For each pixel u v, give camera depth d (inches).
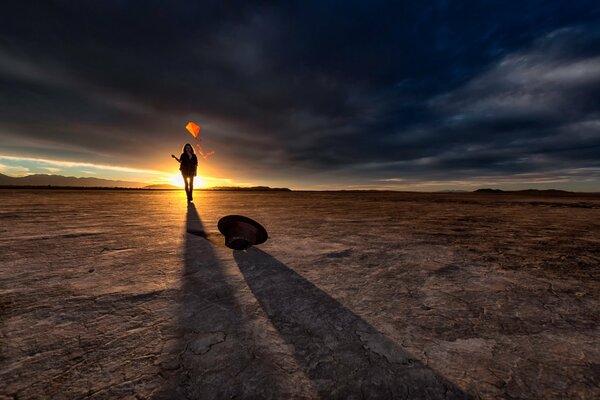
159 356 57.1
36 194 732.0
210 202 522.0
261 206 443.8
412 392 48.8
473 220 293.7
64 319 71.2
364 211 389.7
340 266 119.9
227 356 57.4
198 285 95.7
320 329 68.6
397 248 154.0
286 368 54.2
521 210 450.9
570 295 91.3
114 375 51.6
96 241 159.0
